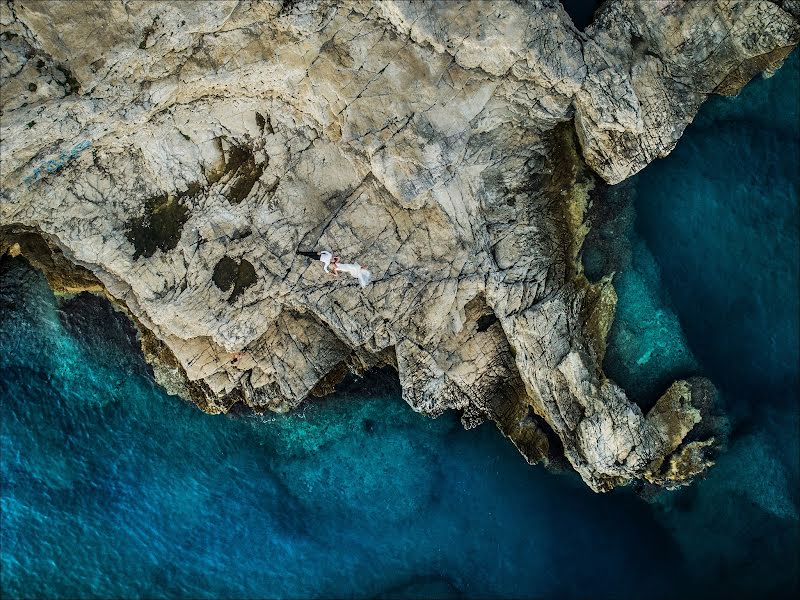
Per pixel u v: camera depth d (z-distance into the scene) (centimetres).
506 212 1756
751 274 1911
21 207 1602
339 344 1920
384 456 2014
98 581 1978
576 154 1761
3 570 1973
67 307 1972
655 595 1917
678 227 1888
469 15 1449
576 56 1579
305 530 2022
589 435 1772
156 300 1739
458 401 1898
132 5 1327
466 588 1992
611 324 1856
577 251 1803
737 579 1898
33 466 1995
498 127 1669
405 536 2016
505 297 1759
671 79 1702
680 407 1834
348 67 1504
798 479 1900
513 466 1967
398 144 1548
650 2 1628
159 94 1470
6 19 1289
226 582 2002
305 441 2016
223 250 1739
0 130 1362
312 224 1742
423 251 1731
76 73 1366
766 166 1898
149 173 1666
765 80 1862
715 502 1916
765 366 1911
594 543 1958
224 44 1455
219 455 2017
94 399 2005
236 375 1894
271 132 1664
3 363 1984
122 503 2006
